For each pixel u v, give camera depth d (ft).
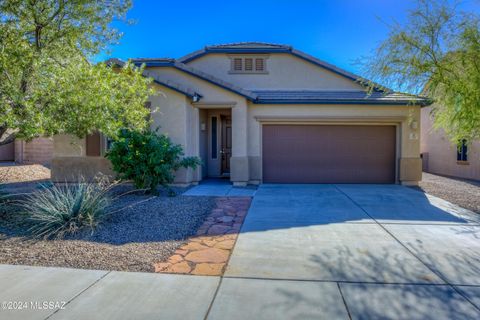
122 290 13.52
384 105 43.91
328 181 45.27
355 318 11.60
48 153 64.75
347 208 29.43
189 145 41.96
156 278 14.71
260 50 49.37
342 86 49.11
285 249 18.67
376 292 13.50
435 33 26.86
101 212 23.79
